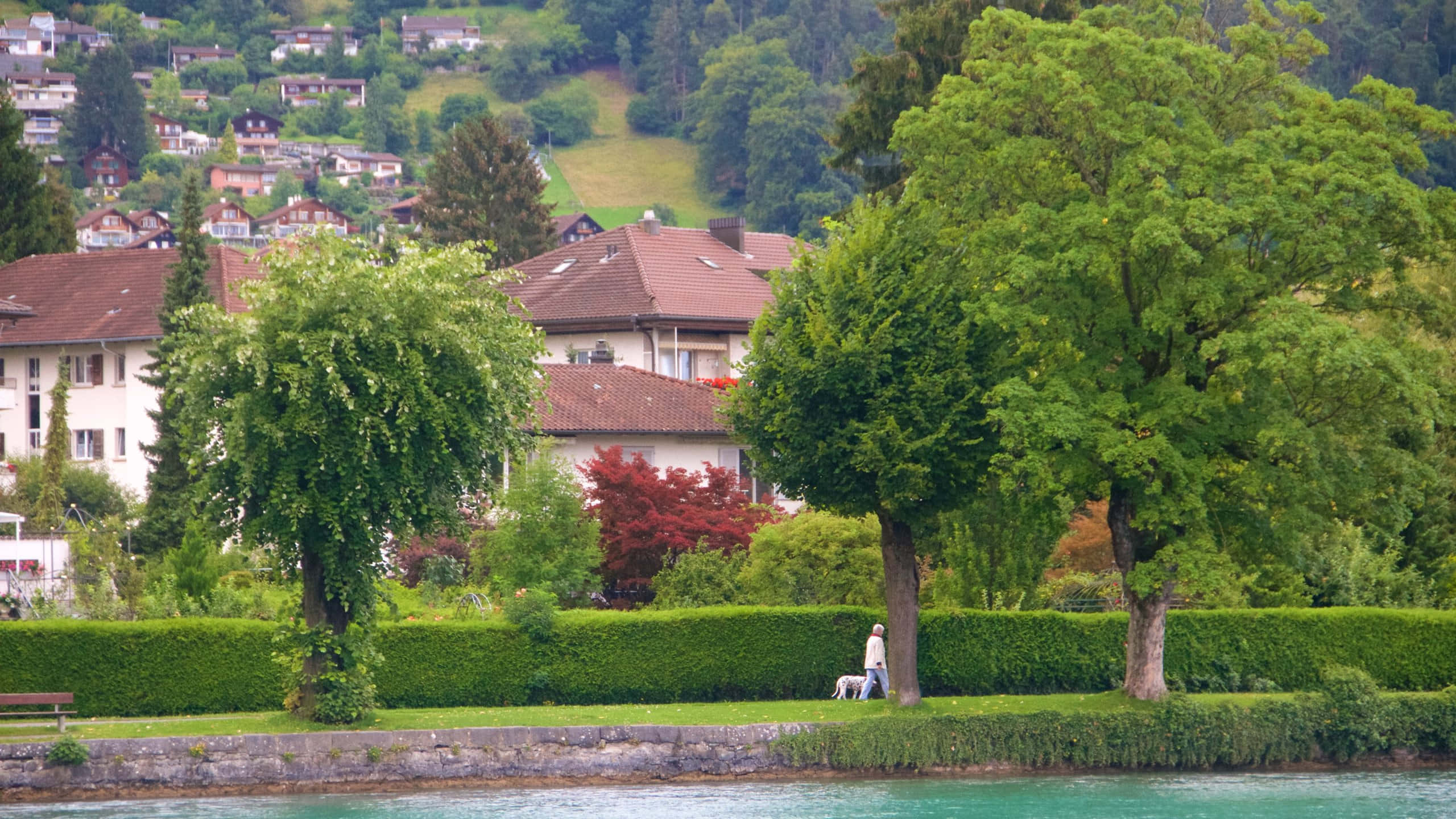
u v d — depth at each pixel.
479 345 113.62
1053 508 124.50
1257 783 122.75
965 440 120.00
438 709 129.25
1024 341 123.56
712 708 130.12
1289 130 118.50
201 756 112.81
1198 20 133.25
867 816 108.06
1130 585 120.44
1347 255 117.62
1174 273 118.38
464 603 149.25
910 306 122.31
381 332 111.00
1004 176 125.88
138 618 143.38
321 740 114.56
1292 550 123.31
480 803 111.31
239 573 164.38
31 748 110.19
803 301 126.88
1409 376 112.69
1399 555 160.62
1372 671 142.88
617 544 163.00
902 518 124.00
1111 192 119.06
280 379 108.31
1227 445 123.75
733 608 137.88
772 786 118.31
